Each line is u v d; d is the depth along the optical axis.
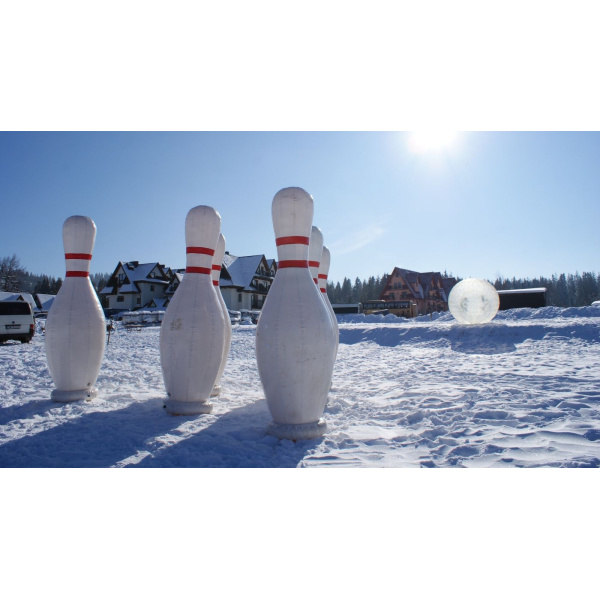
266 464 3.44
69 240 5.53
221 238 6.53
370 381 7.45
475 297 15.13
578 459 3.44
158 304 39.38
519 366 8.84
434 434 4.21
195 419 4.63
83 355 5.52
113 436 4.06
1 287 60.53
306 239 4.19
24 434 4.18
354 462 3.47
